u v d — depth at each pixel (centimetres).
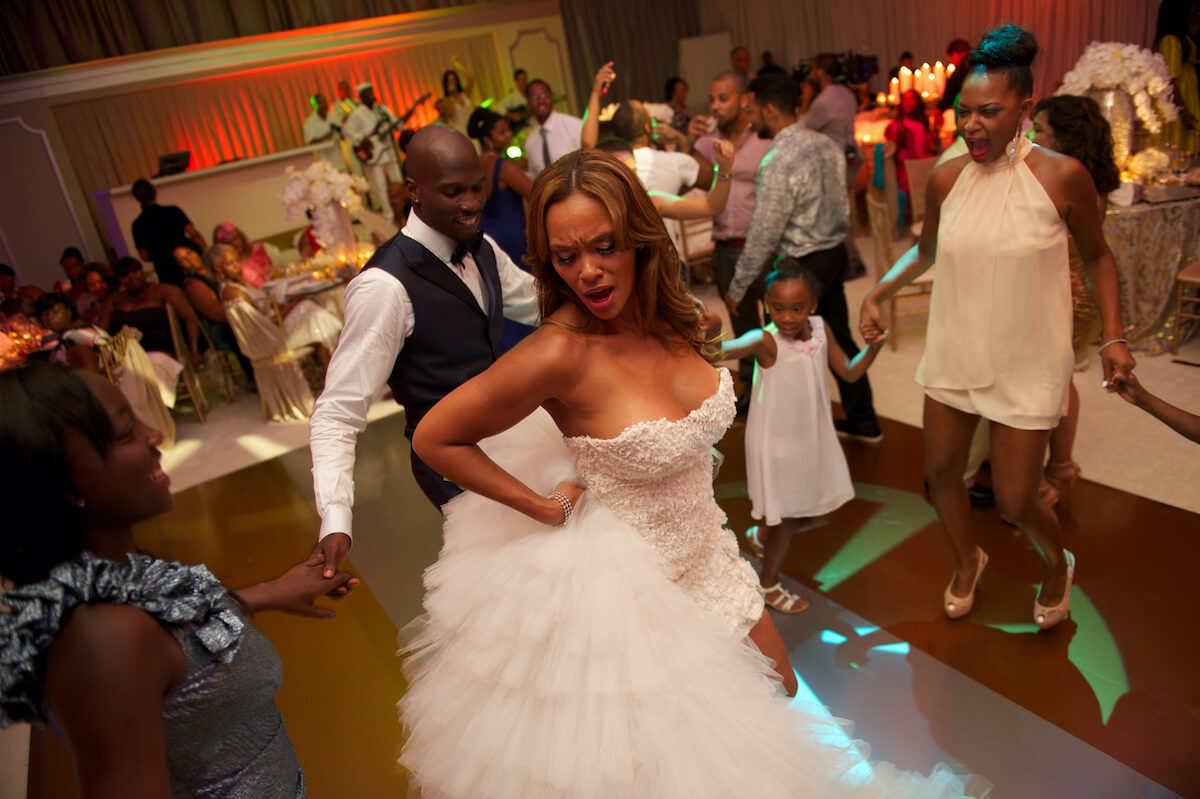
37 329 517
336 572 159
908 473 349
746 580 171
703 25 1230
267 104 988
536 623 143
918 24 899
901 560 292
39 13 883
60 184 895
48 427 99
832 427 264
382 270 209
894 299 484
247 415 581
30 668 97
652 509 154
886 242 520
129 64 902
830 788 150
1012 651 241
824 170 356
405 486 413
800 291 248
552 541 153
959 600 256
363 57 1027
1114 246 405
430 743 152
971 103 205
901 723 221
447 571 161
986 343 220
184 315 591
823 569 293
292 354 545
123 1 920
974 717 219
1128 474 320
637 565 149
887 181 584
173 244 680
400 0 1055
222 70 949
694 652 146
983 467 334
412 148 206
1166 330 415
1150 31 695
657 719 138
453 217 208
